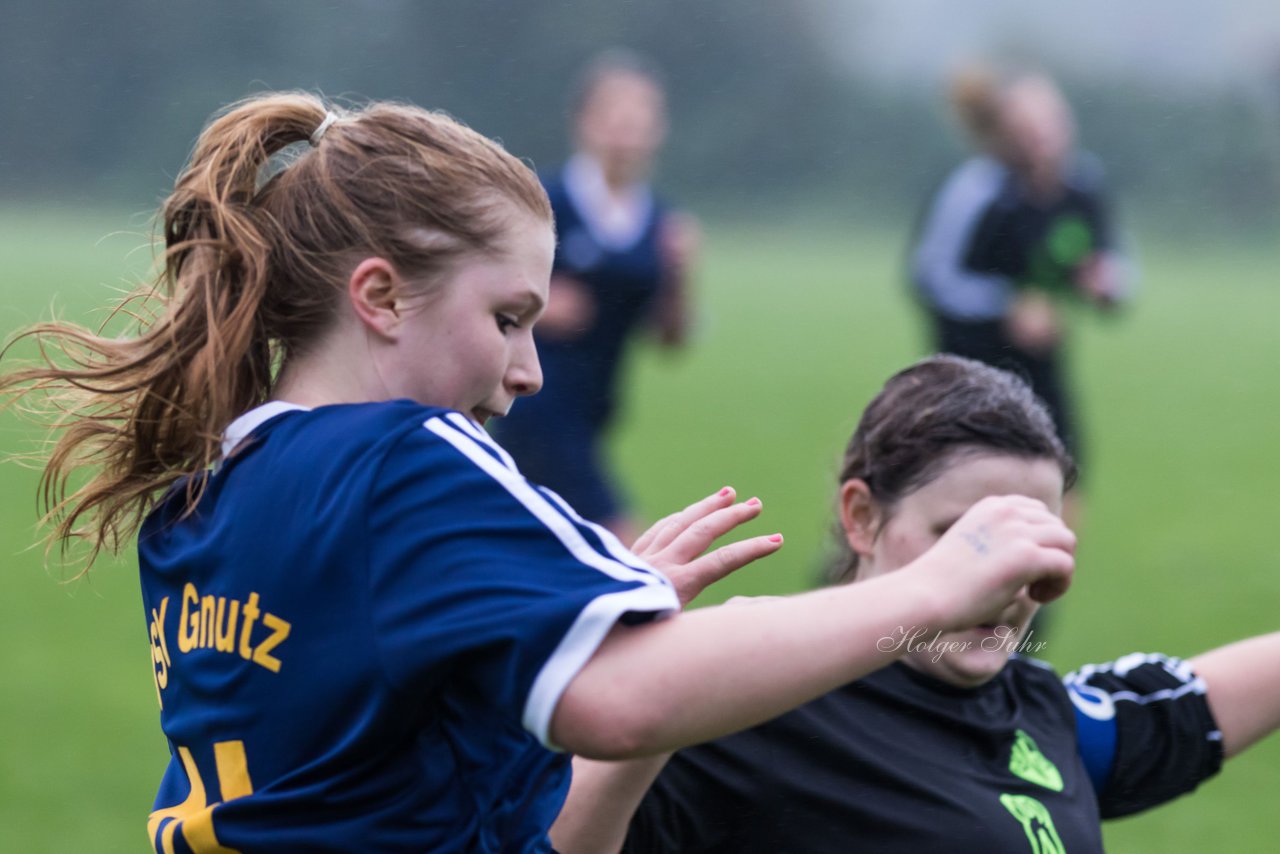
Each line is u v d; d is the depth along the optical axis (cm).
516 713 284
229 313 344
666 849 400
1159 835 902
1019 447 415
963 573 295
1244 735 473
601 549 299
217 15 8881
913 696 418
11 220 8300
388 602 297
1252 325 4822
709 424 2734
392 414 315
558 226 1241
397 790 311
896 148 9550
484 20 8981
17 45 8688
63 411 375
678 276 1282
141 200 8644
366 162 340
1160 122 9450
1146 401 3225
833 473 504
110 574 1659
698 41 9494
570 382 1216
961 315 1308
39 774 1005
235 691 321
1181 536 1850
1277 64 9525
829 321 4684
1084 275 1327
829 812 402
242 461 334
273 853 313
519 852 332
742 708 284
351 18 8975
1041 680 457
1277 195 9106
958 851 401
